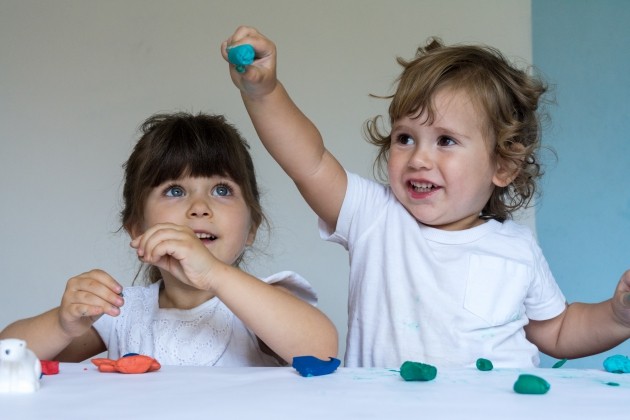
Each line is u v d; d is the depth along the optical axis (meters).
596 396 0.77
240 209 1.44
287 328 1.16
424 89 1.38
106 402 0.73
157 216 1.41
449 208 1.39
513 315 1.38
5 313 2.56
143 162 1.45
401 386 0.82
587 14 2.51
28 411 0.69
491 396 0.76
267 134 1.33
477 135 1.40
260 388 0.80
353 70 2.57
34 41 2.61
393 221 1.42
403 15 2.58
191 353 1.38
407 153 1.40
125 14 2.60
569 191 2.48
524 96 1.50
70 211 2.57
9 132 2.59
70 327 1.15
